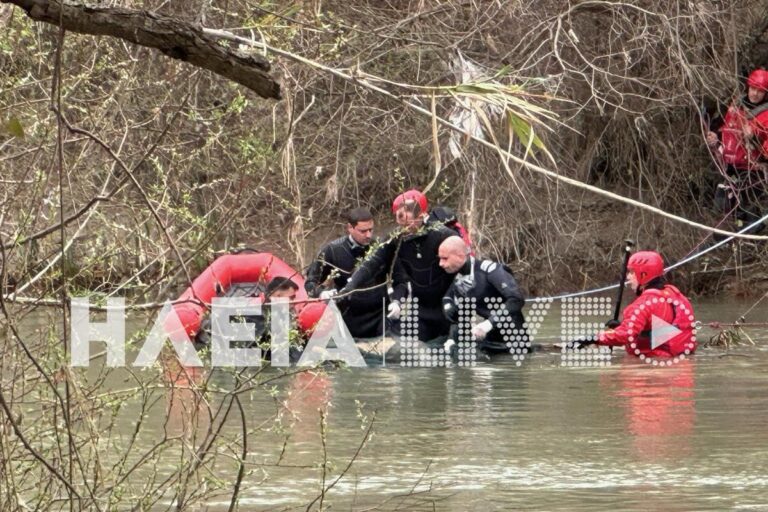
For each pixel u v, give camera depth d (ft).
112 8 24.81
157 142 31.27
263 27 38.01
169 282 31.99
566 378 58.59
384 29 78.33
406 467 40.09
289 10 38.27
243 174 33.58
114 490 29.30
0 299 27.02
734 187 92.17
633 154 95.14
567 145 93.30
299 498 36.27
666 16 86.58
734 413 48.70
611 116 91.35
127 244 33.94
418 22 81.51
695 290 93.86
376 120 87.04
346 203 88.74
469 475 39.01
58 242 32.35
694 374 59.11
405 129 87.30
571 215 94.07
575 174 93.56
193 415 30.81
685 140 94.53
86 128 38.06
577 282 92.27
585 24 88.89
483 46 85.56
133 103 46.16
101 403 30.32
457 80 80.64
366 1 79.92
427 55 82.99
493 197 89.51
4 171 35.99
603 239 93.66
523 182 89.81
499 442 43.78
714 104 94.94
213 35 25.89
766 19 94.17
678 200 95.14
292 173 60.90
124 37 24.95
